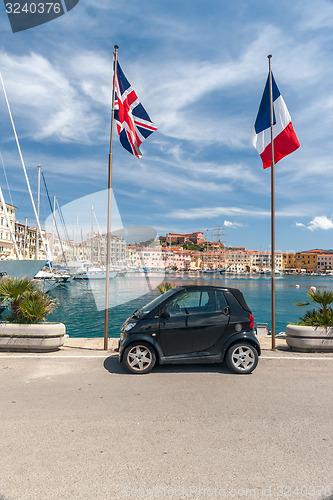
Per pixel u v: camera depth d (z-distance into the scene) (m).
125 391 4.98
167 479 2.84
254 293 72.12
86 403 4.49
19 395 4.76
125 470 2.96
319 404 4.55
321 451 3.32
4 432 3.63
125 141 8.43
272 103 8.43
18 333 7.29
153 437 3.56
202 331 6.00
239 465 3.05
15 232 85.75
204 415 4.15
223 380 5.56
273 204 8.17
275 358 7.01
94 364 6.44
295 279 166.50
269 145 8.72
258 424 3.91
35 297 7.93
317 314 8.03
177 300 6.23
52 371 5.96
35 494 2.62
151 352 5.91
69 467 2.99
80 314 28.44
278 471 2.97
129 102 8.50
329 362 6.72
